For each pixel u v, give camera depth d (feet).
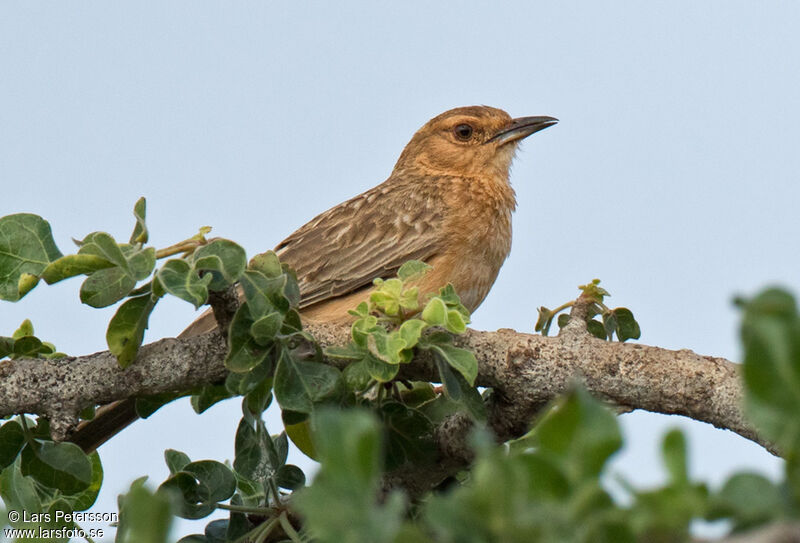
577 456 12.40
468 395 27.76
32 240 27.50
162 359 28.30
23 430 27.84
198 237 27.40
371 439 12.00
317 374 26.40
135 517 12.01
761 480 12.02
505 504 11.89
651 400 28.53
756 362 11.86
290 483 29.45
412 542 12.00
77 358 28.37
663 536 11.69
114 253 25.71
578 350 28.84
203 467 28.60
